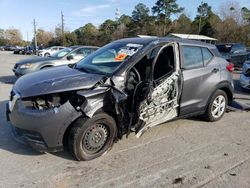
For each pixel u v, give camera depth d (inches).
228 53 716.0
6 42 4552.2
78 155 169.5
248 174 163.8
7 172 158.7
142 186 148.8
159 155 184.1
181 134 221.6
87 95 165.5
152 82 191.8
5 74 581.9
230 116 274.2
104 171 162.6
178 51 214.7
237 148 199.5
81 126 166.1
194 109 230.1
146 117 194.7
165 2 2738.7
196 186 150.1
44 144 165.3
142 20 2925.7
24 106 166.4
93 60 205.3
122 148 192.2
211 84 238.8
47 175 157.1
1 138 202.8
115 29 3125.0
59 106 163.3
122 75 182.7
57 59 456.8
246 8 2177.7
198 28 2399.1
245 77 418.3
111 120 177.8
